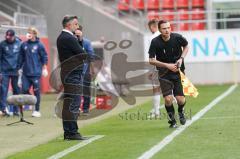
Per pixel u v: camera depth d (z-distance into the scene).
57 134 36.09
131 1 81.25
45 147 30.97
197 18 80.25
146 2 81.31
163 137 32.47
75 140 32.81
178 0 81.12
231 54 71.88
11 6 77.31
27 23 64.06
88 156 27.81
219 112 42.78
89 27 75.31
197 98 54.09
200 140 30.86
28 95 41.84
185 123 37.38
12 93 48.28
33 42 46.41
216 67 72.06
